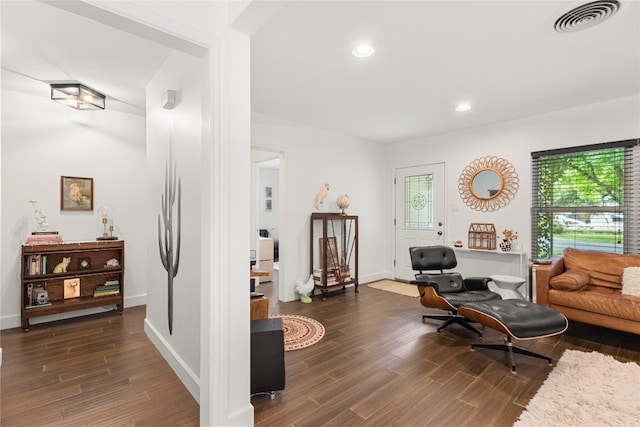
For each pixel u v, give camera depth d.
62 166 3.62
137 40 2.32
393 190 5.72
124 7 1.37
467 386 2.19
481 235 4.55
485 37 2.27
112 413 1.91
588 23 2.09
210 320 1.64
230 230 1.67
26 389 2.16
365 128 4.73
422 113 3.98
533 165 4.11
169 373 2.38
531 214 4.12
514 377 2.30
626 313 2.70
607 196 3.60
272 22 2.07
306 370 2.42
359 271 5.34
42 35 2.24
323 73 2.85
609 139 3.52
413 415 1.89
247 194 1.74
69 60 2.62
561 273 3.45
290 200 4.40
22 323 3.19
